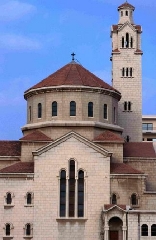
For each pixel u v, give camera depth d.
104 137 181.12
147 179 182.62
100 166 170.88
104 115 188.88
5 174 170.12
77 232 167.38
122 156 180.12
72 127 182.75
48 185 169.88
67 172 170.50
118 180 170.62
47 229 167.50
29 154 179.50
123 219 161.75
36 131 184.62
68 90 185.12
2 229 167.88
